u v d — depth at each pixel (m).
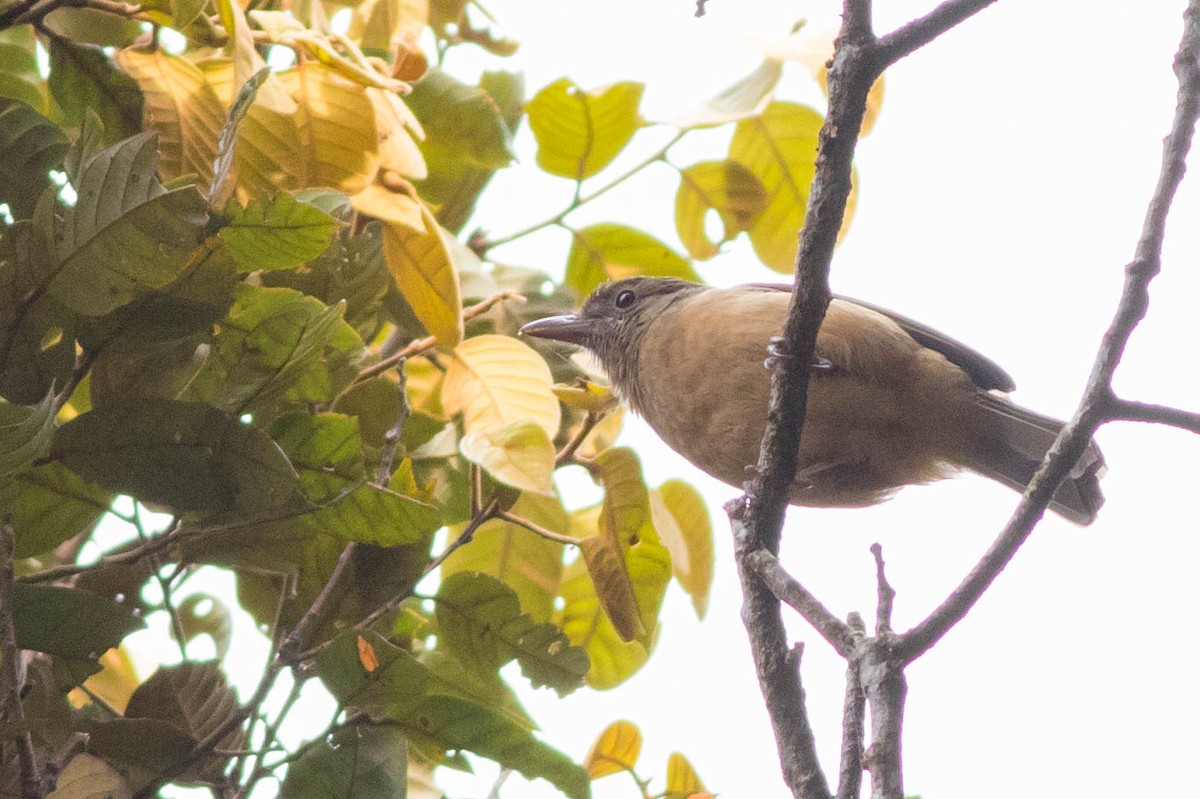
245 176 6.27
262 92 6.11
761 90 8.06
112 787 5.19
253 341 5.44
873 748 4.14
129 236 4.89
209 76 6.66
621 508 6.79
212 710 5.64
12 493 4.78
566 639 6.12
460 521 7.16
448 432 7.07
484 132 7.56
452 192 7.97
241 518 5.55
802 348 5.81
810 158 8.61
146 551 5.50
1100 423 4.48
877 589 4.52
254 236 5.16
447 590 6.09
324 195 6.05
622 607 6.51
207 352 5.54
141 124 6.30
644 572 6.91
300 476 5.66
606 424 8.27
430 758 5.77
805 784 5.04
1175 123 4.55
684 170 8.50
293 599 6.03
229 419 5.18
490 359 6.81
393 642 6.09
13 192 5.74
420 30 7.73
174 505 5.26
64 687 5.33
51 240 4.92
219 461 5.25
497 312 7.90
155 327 5.23
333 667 5.24
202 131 6.31
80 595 5.12
